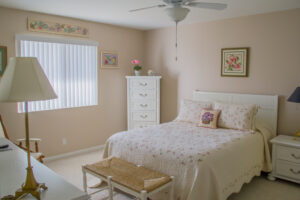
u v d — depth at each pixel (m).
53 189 1.43
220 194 2.41
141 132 3.42
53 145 4.20
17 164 1.83
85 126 4.61
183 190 2.42
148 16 4.07
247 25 3.99
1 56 3.52
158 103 4.94
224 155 2.66
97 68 4.68
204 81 4.57
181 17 2.66
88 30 4.46
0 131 3.24
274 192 3.10
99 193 3.04
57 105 4.18
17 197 1.30
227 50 4.21
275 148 3.36
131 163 2.82
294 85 3.61
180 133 3.37
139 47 5.39
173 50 4.97
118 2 3.26
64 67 4.21
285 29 3.64
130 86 5.00
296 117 3.61
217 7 2.56
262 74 3.90
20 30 3.69
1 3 3.33
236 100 4.11
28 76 1.32
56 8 3.59
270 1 3.19
